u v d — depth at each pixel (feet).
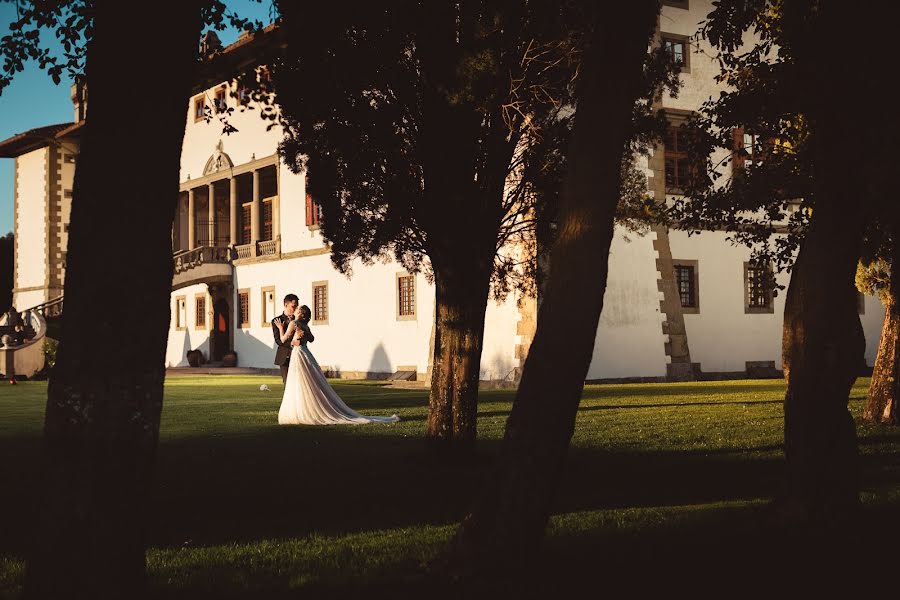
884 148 22.52
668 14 103.91
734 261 109.29
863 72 23.35
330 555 19.13
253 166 138.51
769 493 26.76
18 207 191.21
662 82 36.88
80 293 13.12
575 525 21.68
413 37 31.60
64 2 27.99
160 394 13.51
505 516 16.17
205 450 37.76
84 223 13.17
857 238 21.71
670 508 23.91
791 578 16.57
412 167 34.30
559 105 34.17
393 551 19.27
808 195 43.09
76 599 12.80
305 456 35.65
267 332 136.98
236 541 20.86
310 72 32.01
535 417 16.30
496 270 40.09
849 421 21.57
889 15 23.66
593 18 30.55
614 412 54.08
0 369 116.57
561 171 35.14
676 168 103.50
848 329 21.54
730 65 42.34
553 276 16.62
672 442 39.52
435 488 28.32
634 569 17.15
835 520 21.01
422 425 47.85
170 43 13.39
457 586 15.79
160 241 13.42
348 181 34.22
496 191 34.35
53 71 29.12
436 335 34.47
